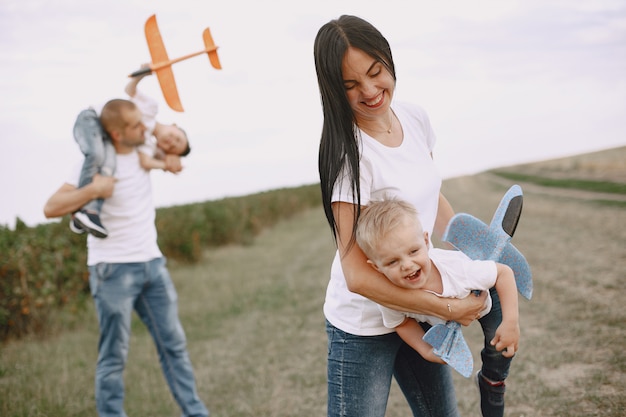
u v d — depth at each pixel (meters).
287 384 4.88
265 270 11.09
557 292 6.48
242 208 17.88
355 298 2.22
